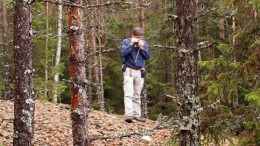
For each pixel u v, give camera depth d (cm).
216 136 565
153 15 1884
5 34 2027
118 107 2936
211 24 1917
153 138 882
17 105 387
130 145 816
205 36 1944
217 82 562
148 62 2647
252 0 525
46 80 1938
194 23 495
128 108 980
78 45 486
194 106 500
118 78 2853
